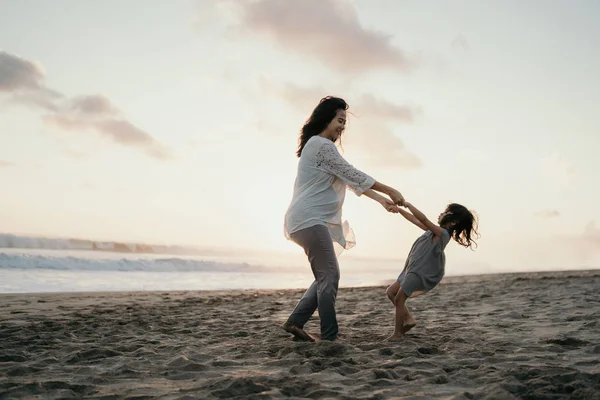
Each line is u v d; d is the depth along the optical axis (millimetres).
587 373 2693
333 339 3955
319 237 3949
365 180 3916
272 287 13742
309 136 4219
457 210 4406
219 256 35094
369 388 2529
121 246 29594
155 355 3562
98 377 2811
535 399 2303
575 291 8922
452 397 2275
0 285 11172
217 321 5719
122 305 7602
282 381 2633
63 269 16781
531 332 4484
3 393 2449
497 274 19109
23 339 4297
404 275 4395
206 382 2678
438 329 4766
